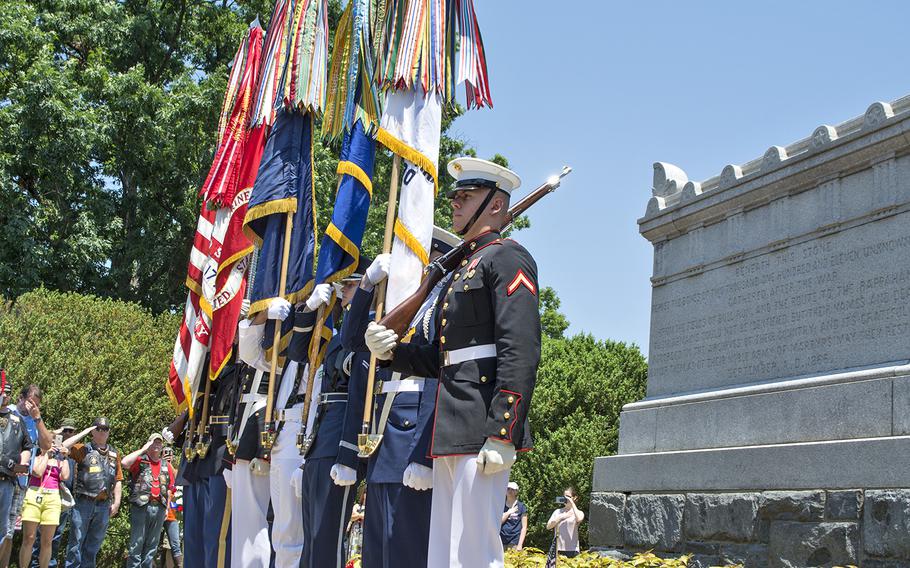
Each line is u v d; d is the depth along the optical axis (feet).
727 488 27.37
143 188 90.89
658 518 29.53
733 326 30.40
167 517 48.14
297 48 24.43
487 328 13.87
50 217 81.66
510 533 41.55
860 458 23.54
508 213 15.08
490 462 12.64
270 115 26.25
